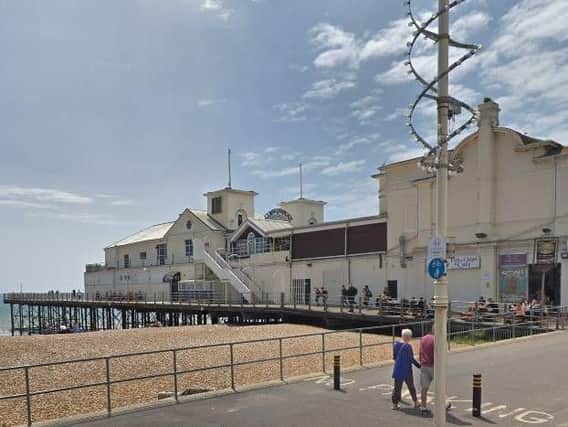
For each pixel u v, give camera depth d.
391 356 20.89
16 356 25.05
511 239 29.81
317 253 43.69
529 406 10.37
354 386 12.70
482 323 23.88
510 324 23.03
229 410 10.50
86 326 67.44
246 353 22.98
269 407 10.70
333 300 41.47
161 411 10.51
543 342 19.64
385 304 32.31
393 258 37.16
